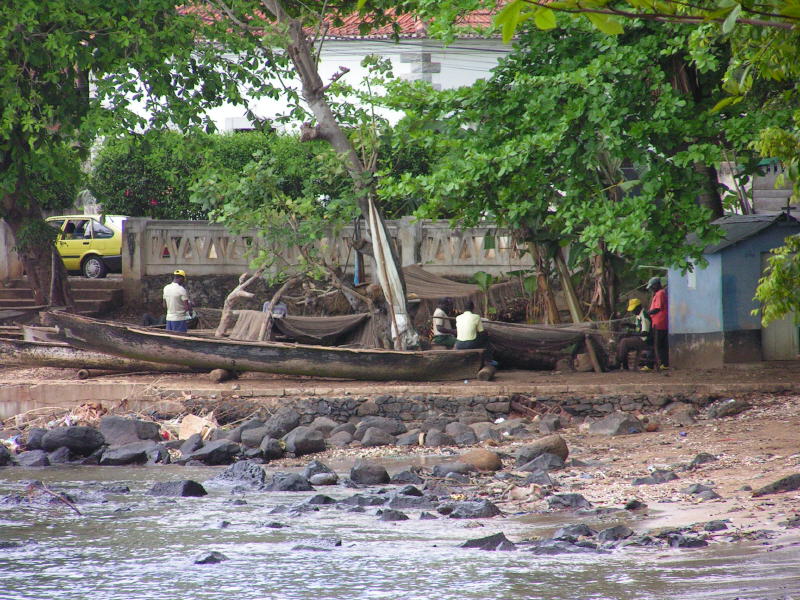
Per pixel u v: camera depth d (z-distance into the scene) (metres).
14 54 91.06
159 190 118.25
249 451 60.41
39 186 107.19
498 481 47.66
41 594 26.58
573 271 102.12
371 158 83.19
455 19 76.19
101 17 88.88
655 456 52.34
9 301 107.38
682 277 80.75
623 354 81.31
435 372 75.69
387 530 35.75
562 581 26.02
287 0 90.19
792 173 31.33
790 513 34.16
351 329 84.44
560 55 74.00
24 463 58.31
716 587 23.88
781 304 33.12
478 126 77.19
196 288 108.25
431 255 107.81
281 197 82.62
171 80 98.56
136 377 78.75
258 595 25.94
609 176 84.81
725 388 68.19
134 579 28.23
